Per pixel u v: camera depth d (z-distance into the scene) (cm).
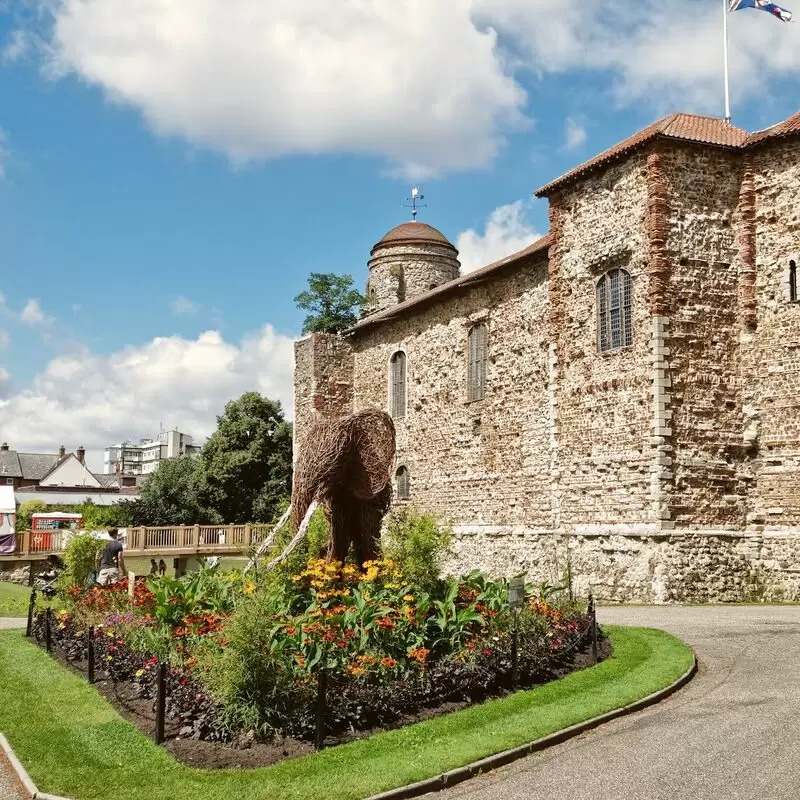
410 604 1192
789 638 1484
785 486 2161
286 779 823
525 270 2806
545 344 2678
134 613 1371
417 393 3462
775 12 2472
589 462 2414
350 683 1009
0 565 3350
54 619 1653
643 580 2172
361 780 818
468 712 1031
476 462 3041
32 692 1212
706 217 2270
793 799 749
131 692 1152
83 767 876
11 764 915
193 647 1111
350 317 4538
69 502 7688
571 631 1327
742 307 2267
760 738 912
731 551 2183
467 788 829
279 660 978
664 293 2212
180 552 3650
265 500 5334
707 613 1861
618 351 2336
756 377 2236
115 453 15525
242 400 5603
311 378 3962
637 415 2255
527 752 914
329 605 1210
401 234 4672
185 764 875
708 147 2277
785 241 2211
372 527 1445
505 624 1220
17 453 9238
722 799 757
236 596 1254
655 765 852
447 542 1397
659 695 1098
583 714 1010
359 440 1430
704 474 2192
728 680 1186
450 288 3141
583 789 804
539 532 2641
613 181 2391
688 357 2219
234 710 943
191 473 5528
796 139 2205
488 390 2988
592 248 2450
